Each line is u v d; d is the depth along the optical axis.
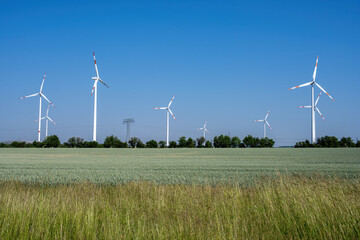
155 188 10.08
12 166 31.36
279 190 8.57
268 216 6.85
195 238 5.78
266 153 62.28
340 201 7.42
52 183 16.72
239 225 6.33
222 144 109.06
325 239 5.76
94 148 87.25
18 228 6.38
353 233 6.00
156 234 5.86
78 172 24.44
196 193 9.16
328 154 56.59
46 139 96.25
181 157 50.91
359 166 30.48
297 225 6.32
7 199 8.35
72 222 6.48
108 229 6.11
